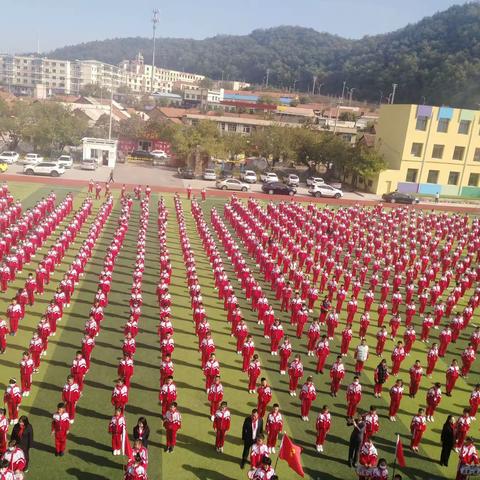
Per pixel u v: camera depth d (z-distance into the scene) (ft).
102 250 115.55
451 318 97.14
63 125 251.19
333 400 64.34
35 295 86.99
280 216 148.87
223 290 93.45
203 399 61.46
